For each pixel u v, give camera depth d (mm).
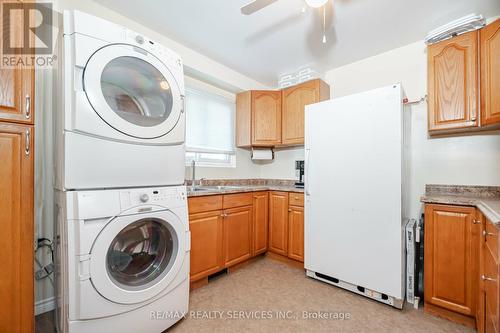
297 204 2492
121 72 1328
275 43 2365
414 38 2254
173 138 1520
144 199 1341
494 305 1110
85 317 1118
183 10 1892
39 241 1634
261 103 3076
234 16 1963
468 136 2023
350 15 1914
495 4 1761
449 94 1833
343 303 1821
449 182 2098
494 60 1613
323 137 2150
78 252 1112
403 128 1814
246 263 2600
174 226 1481
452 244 1574
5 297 1102
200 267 2043
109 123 1235
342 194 2016
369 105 1880
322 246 2141
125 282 1289
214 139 3018
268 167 3533
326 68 2906
